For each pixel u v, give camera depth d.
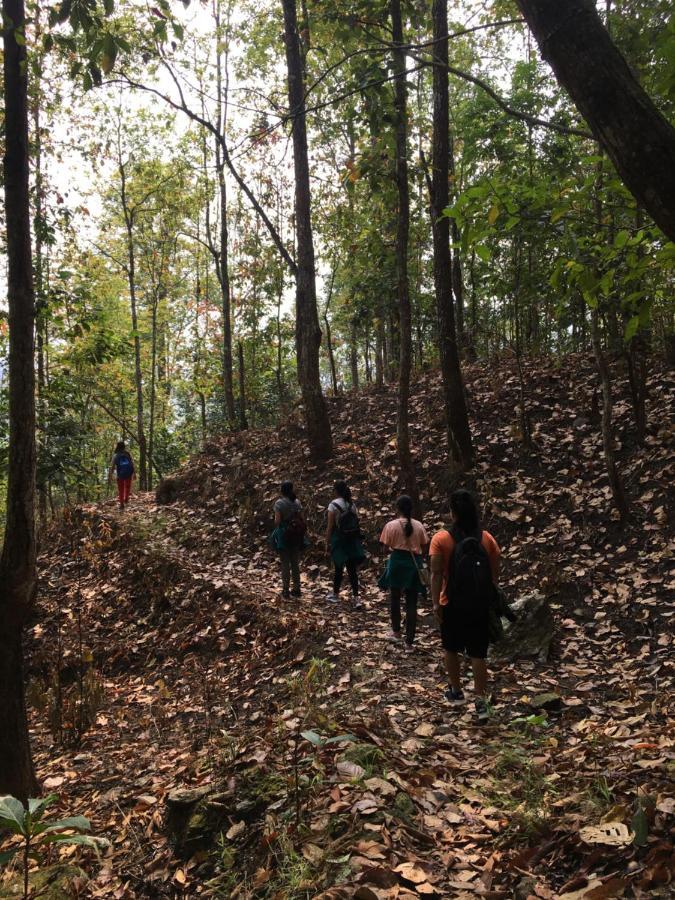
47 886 3.74
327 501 11.82
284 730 4.96
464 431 11.06
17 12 4.68
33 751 6.69
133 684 8.36
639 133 2.12
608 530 8.75
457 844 3.39
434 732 4.94
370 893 2.91
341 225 16.80
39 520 15.41
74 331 9.84
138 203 22.11
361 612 8.52
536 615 6.94
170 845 4.06
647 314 3.71
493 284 11.28
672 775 3.52
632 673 6.10
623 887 2.67
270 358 24.83
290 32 12.83
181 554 11.53
